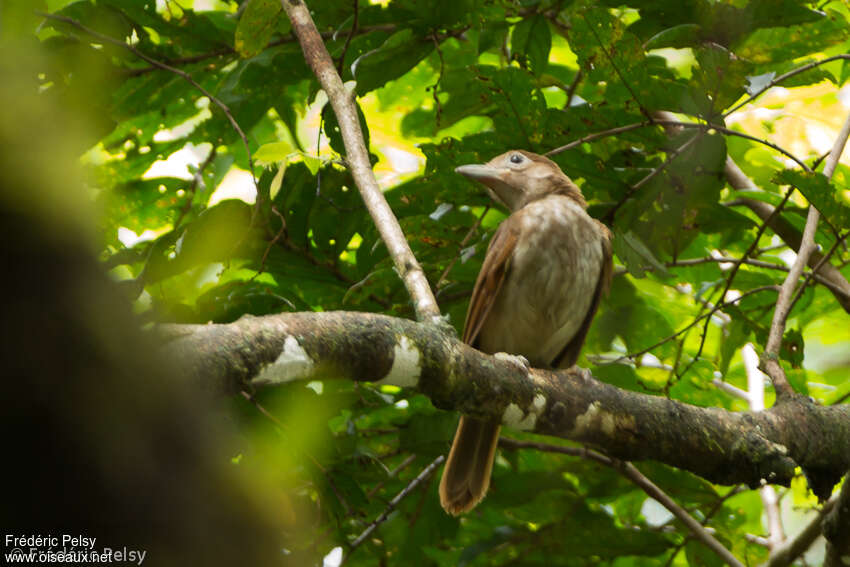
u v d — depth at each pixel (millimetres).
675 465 6535
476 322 8727
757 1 7676
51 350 1354
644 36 8375
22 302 1338
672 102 7918
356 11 7914
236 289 8086
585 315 9078
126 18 8688
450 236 8734
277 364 4918
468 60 10414
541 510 9758
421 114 10828
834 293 8398
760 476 6422
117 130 9617
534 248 8570
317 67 7211
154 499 1411
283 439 7926
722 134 8023
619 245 8109
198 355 4664
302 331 5070
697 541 9484
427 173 8797
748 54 8133
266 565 1473
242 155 10570
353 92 7117
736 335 9422
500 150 8867
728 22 7887
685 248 9188
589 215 9039
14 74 1491
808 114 11352
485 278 8633
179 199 9695
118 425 1401
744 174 10617
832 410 6789
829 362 12703
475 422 8234
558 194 9148
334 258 8727
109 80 8664
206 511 1447
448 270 8492
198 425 1482
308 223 8469
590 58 7844
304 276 8797
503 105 8344
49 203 1358
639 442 6383
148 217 9734
